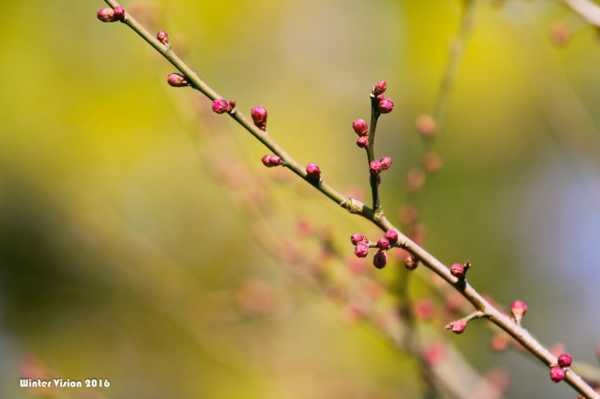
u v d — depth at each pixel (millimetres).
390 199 9023
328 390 6488
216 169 5395
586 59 8539
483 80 8797
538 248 9586
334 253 4934
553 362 2893
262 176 5324
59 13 8812
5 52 8562
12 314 8500
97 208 8352
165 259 7777
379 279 4844
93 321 8438
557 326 9227
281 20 9820
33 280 8547
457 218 9414
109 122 8609
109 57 8789
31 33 8672
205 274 8625
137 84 8711
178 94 5559
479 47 8602
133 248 8102
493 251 9453
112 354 8336
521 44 6945
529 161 9500
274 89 9586
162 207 8648
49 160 8484
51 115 8562
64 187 8469
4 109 8461
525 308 2982
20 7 8703
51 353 8367
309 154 9180
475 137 9258
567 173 9500
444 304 4789
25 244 8508
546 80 6621
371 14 10055
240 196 5316
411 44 9602
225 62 9469
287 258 5156
